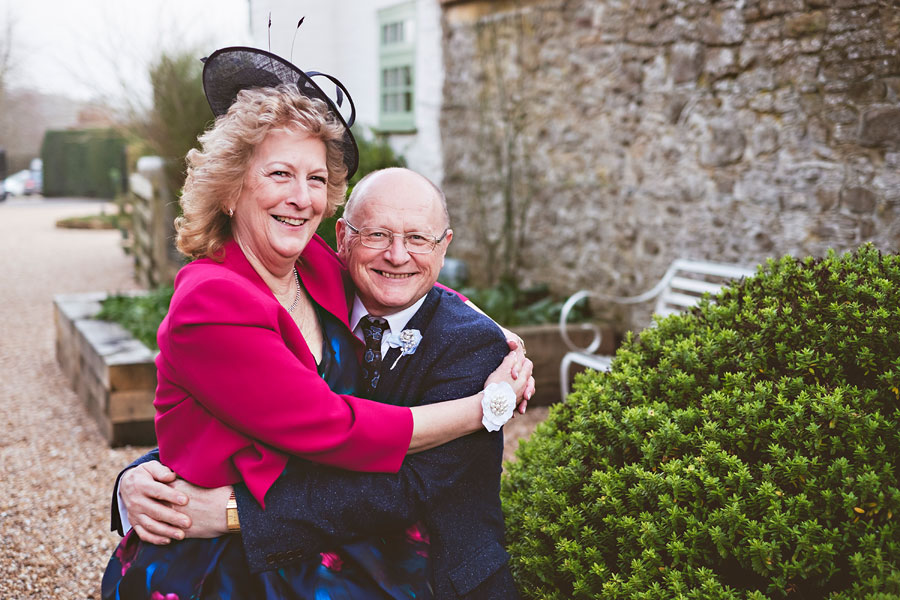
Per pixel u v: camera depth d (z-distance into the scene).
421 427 1.78
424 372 1.89
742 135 4.70
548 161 6.47
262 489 1.71
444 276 7.16
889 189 3.95
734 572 1.79
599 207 5.95
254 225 1.77
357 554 1.79
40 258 11.38
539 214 6.62
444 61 7.65
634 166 5.58
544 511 2.05
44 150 24.08
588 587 1.87
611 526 1.89
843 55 4.11
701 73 4.96
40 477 3.87
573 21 6.06
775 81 4.48
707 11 4.88
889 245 3.96
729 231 4.83
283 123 1.72
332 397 1.71
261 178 1.74
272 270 1.83
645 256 5.53
